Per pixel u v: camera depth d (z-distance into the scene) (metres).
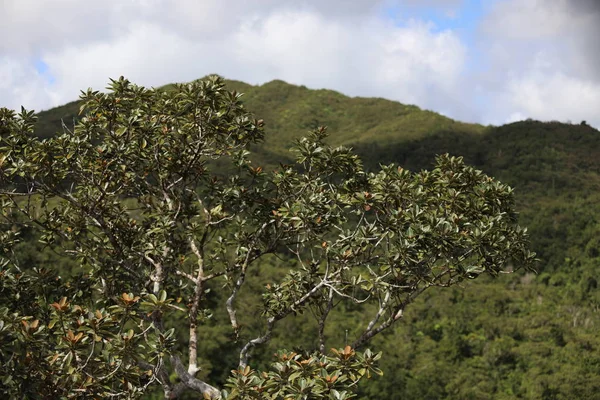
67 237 9.90
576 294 74.19
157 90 9.38
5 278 9.21
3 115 8.56
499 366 58.41
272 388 6.51
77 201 9.44
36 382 6.29
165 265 10.17
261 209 9.83
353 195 9.38
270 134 160.88
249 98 194.88
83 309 6.97
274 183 9.95
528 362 58.16
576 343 60.38
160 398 25.38
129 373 6.93
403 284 8.91
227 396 6.48
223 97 9.12
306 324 50.03
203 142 9.35
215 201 10.12
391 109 185.25
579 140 138.00
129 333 6.88
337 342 49.06
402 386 52.50
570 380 52.62
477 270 8.35
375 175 9.70
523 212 97.31
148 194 10.30
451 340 62.00
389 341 59.88
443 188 9.27
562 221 92.62
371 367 6.88
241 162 9.90
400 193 8.70
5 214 9.59
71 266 24.22
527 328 65.25
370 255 8.94
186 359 31.61
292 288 10.29
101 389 6.84
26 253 22.95
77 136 9.12
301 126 172.00
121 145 9.04
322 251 9.38
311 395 6.24
